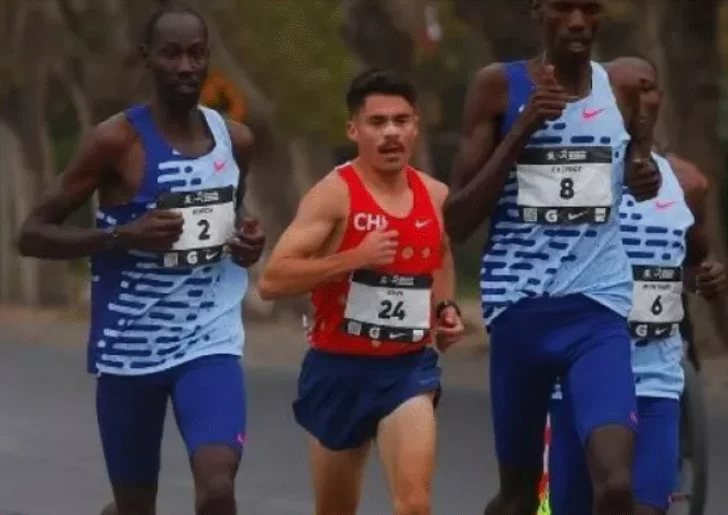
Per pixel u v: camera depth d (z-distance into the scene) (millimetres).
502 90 21016
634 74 21219
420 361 22219
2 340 65375
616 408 20500
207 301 21562
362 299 21984
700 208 24000
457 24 74562
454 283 22703
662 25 58031
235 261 21688
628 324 22359
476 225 21125
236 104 58875
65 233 21453
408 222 21938
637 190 21250
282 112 69250
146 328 21484
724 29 67562
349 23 74562
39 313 79938
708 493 32875
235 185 21734
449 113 103000
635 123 21297
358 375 22141
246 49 68812
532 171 20969
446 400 46344
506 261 21172
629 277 21156
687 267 24703
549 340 21031
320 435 22594
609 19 58281
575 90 21031
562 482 22203
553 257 21016
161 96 21453
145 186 21406
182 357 21406
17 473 34750
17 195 85062
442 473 34906
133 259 21453
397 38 74562
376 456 36125
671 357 23000
